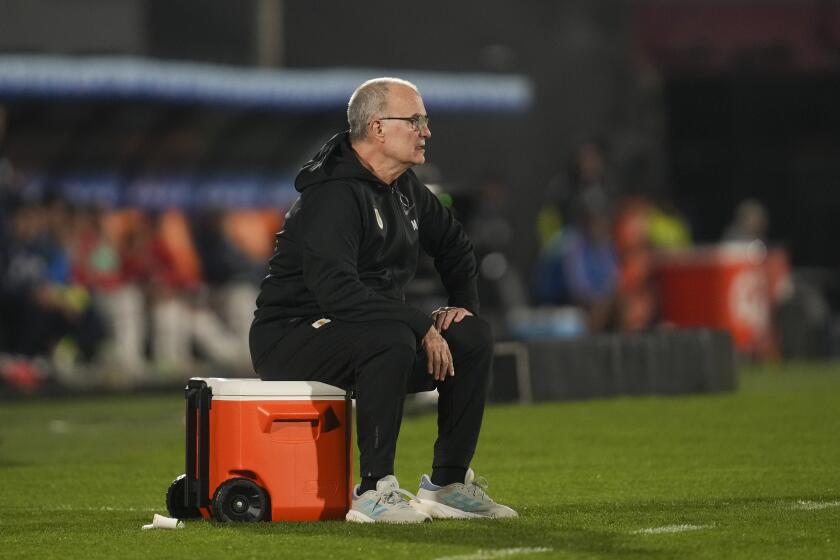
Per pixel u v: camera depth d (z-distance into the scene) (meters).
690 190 92.06
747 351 69.25
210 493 22.03
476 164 76.88
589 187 70.25
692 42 86.75
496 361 45.12
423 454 33.53
